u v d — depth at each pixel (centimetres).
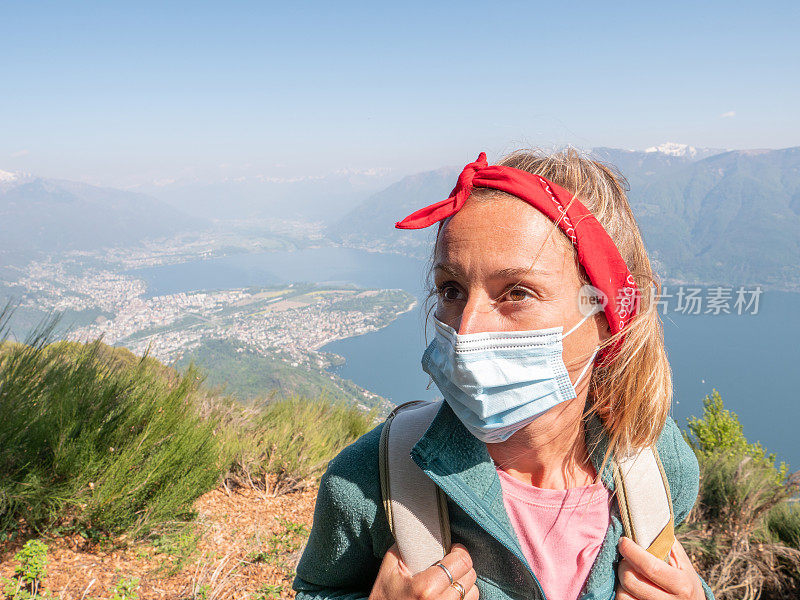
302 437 497
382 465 70
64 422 305
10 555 268
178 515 345
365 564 76
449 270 61
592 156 75
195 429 365
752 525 324
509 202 59
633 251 71
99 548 291
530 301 58
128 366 388
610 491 71
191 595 272
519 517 70
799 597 306
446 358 62
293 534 366
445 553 66
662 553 70
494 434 63
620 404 68
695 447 465
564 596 68
